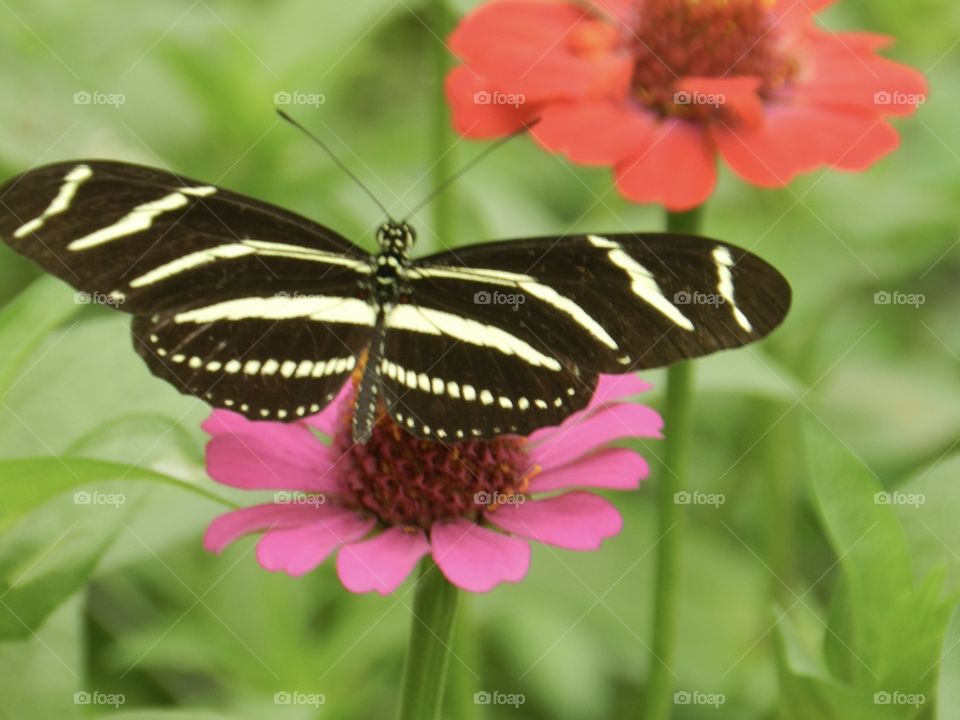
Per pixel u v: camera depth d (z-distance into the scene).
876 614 0.40
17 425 0.42
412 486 0.41
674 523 0.44
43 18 0.49
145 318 0.41
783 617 0.41
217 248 0.41
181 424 0.42
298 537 0.40
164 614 0.47
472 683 0.46
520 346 0.41
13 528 0.41
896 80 0.45
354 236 0.49
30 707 0.42
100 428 0.42
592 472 0.41
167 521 0.43
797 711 0.41
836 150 0.44
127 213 0.40
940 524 0.41
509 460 0.41
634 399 0.45
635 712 0.48
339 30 0.49
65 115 0.48
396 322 0.41
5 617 0.41
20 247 0.40
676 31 0.45
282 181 0.49
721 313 0.40
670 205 0.43
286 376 0.41
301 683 0.46
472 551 0.40
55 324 0.41
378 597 0.47
